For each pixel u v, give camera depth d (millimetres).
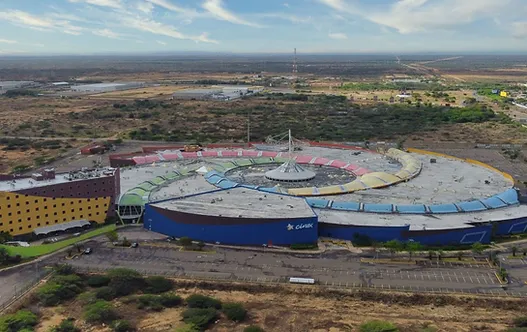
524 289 150375
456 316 136125
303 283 154125
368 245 184625
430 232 185750
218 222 186500
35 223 195125
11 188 191750
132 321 132875
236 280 156750
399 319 134500
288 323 132500
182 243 183375
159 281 154125
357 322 133000
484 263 169500
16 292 149000
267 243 185500
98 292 146875
